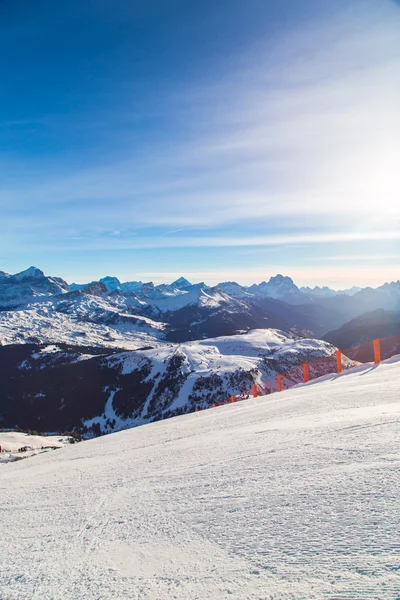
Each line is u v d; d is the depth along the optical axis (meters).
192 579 2.04
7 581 2.55
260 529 2.45
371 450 3.49
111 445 10.47
